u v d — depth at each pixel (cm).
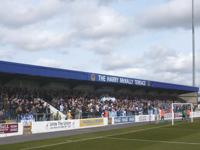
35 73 3897
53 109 3978
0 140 2614
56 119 3809
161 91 6975
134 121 5047
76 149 2144
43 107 3788
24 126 3189
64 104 4231
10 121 3234
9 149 2116
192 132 3350
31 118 3484
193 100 7388
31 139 2689
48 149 2134
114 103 5141
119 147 2253
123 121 4806
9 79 4053
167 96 7231
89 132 3350
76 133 3241
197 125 4312
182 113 5609
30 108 3644
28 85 4297
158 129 3697
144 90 6488
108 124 4472
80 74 4522
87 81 4847
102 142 2516
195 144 2414
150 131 3456
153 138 2798
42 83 4488
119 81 5219
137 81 5612
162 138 2800
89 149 2153
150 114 5525
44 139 2691
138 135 3038
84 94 5084
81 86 5097
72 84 4916
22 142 2483
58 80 4575
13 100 3616
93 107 4512
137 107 5478
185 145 2356
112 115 4678
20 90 4103
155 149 2167
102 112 4528
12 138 2767
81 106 4375
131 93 6175
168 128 3825
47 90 4528
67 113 3991
